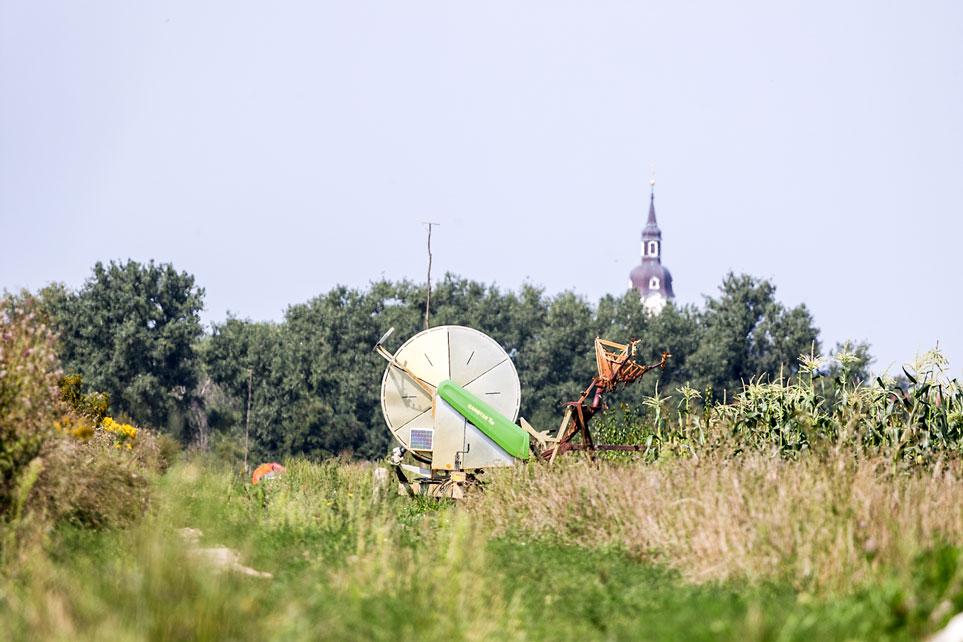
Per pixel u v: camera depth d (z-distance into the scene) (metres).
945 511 40.81
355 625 31.38
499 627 33.12
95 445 70.56
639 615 35.22
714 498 45.31
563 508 56.31
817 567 36.72
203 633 27.66
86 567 35.56
